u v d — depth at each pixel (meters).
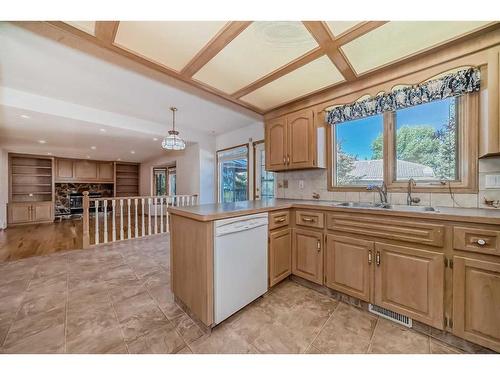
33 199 6.65
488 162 1.65
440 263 1.39
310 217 2.10
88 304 1.88
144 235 4.36
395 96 2.01
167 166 7.42
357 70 2.10
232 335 1.48
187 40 1.69
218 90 2.56
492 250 1.22
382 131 2.28
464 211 1.47
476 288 1.27
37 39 1.70
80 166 7.57
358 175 2.49
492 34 1.57
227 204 2.24
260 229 1.90
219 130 4.81
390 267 1.60
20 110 2.80
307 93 2.62
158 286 2.23
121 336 1.47
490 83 1.49
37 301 1.92
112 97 2.92
